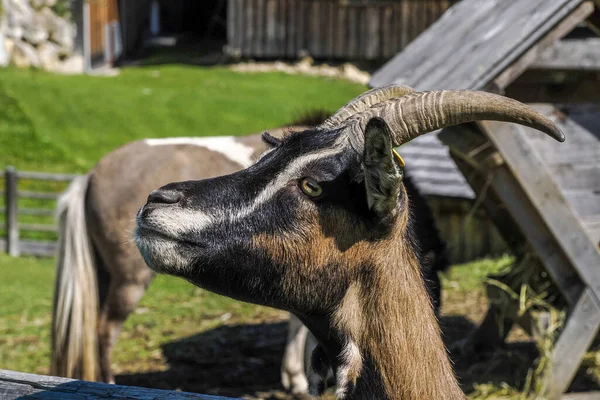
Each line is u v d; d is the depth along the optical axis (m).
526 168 5.52
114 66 20.84
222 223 2.67
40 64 18.92
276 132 6.30
